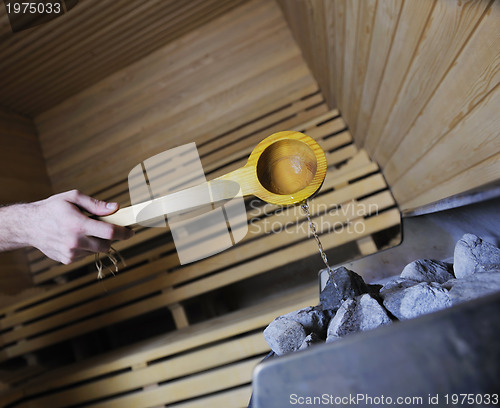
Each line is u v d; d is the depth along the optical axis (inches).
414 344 18.3
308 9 93.0
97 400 73.7
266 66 133.0
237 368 65.7
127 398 70.4
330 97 112.2
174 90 139.4
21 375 92.4
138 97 141.6
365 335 19.0
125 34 128.6
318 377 19.7
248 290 92.4
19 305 97.0
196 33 138.9
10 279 112.6
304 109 118.6
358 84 76.7
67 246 37.9
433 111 46.9
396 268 47.5
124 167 140.6
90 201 37.2
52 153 146.8
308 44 111.6
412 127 56.1
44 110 149.0
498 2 28.3
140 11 121.5
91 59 133.4
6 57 120.2
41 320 93.0
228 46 137.1
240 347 66.4
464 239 34.0
